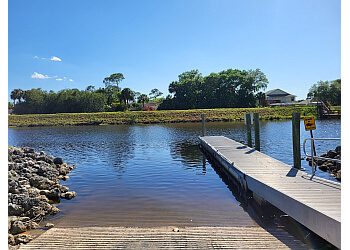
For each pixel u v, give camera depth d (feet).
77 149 57.57
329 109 142.92
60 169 36.70
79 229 18.12
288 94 268.21
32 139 79.66
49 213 21.77
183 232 17.12
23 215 20.71
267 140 61.93
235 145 44.55
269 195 20.11
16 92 256.93
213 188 27.99
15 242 16.22
